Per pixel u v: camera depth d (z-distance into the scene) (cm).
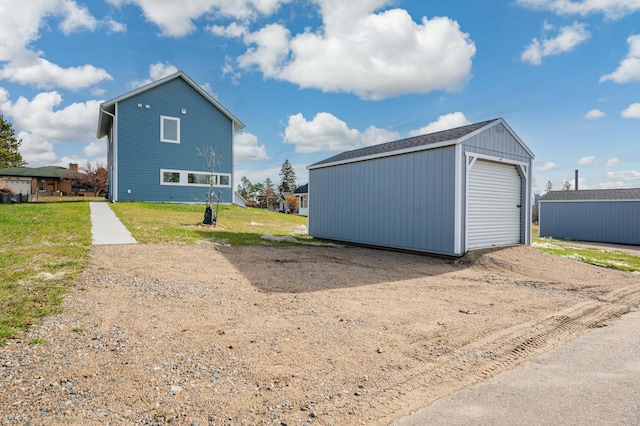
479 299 522
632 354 326
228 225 1313
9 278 468
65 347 289
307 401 228
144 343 306
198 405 216
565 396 243
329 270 685
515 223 1027
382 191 1045
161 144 1880
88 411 204
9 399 212
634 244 1762
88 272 531
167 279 531
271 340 329
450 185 859
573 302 521
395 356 306
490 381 266
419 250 932
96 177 3250
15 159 3681
